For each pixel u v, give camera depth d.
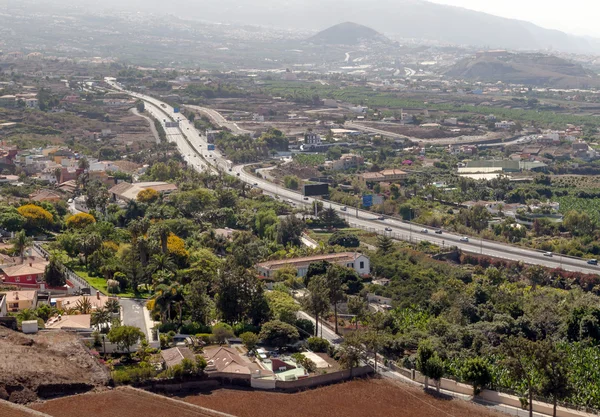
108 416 168.75
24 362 182.50
